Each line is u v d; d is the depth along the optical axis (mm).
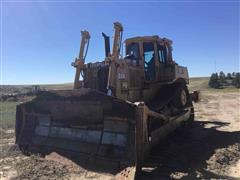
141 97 8516
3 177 5957
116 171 6004
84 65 8406
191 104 11398
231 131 10539
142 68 8734
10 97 28484
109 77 7355
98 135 6746
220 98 28453
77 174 6039
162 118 7652
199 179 5816
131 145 6152
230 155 7395
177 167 6500
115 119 6484
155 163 6754
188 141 8922
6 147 8203
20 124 8195
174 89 9570
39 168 6383
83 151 6797
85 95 6953
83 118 7090
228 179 5805
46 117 7824
